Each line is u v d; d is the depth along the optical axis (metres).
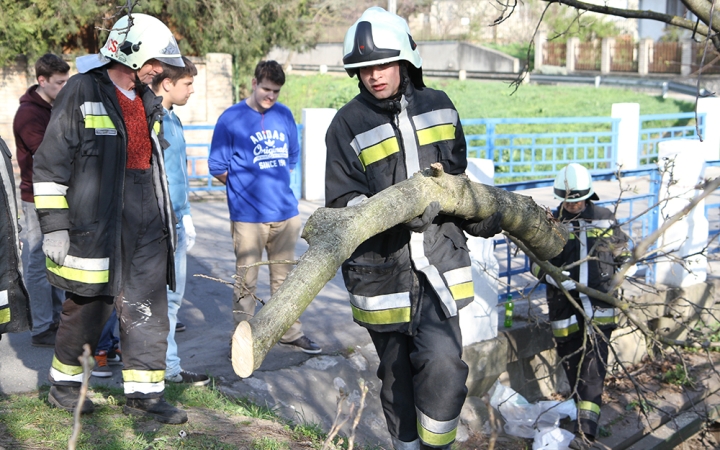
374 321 3.25
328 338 5.57
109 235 3.56
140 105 3.75
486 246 5.59
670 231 7.03
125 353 3.80
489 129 12.02
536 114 21.52
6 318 3.55
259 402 4.60
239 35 14.93
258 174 5.00
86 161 3.49
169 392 4.32
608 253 5.04
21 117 4.92
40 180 3.41
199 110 14.52
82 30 14.56
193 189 11.60
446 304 3.15
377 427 5.04
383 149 3.17
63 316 3.75
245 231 5.04
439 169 2.98
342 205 3.24
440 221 3.27
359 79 3.19
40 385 4.30
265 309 2.35
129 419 3.83
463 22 39.00
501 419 5.61
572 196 4.97
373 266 3.23
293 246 5.25
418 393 3.24
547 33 32.09
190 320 5.89
